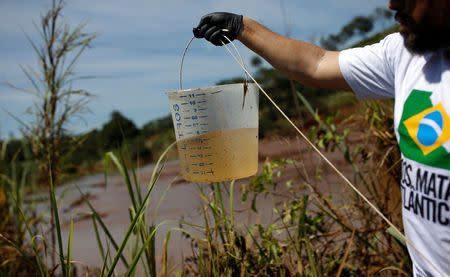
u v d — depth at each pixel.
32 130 2.62
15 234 2.84
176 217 3.64
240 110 1.60
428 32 1.09
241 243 1.97
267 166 2.27
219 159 1.60
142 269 2.54
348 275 2.17
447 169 1.03
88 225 4.05
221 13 1.72
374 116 2.38
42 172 2.78
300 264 1.87
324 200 2.17
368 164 2.45
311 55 1.59
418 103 1.13
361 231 2.10
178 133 1.67
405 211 1.24
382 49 1.38
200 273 2.01
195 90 1.56
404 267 2.06
